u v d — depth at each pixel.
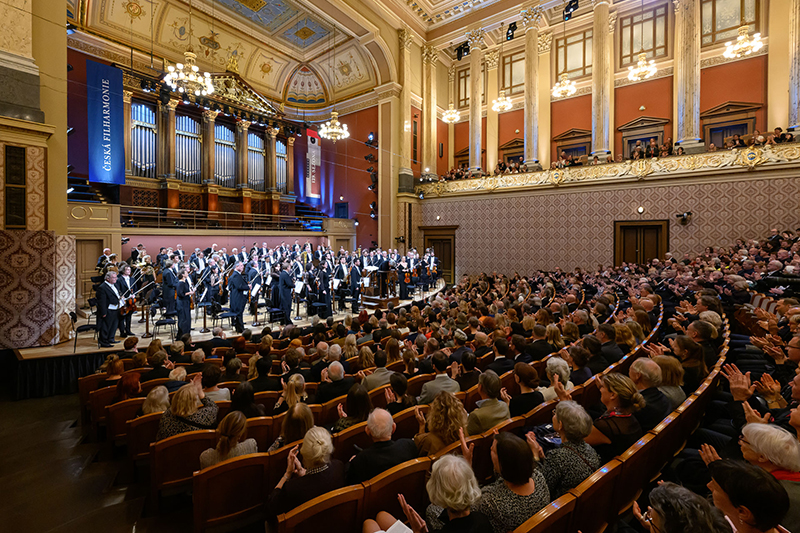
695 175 13.57
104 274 8.59
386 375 4.39
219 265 11.97
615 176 15.12
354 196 21.77
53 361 7.12
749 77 14.86
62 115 8.47
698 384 3.88
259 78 21.56
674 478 2.81
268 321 11.34
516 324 6.47
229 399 4.13
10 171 7.52
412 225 20.22
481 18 18.97
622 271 12.84
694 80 14.34
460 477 1.77
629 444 2.65
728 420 3.46
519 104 20.73
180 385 4.35
